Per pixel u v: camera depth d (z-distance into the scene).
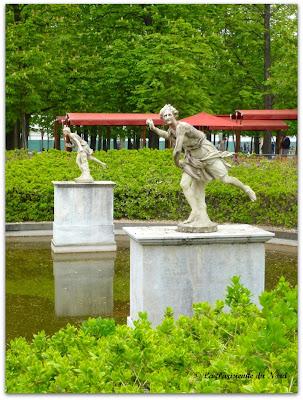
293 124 33.19
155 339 4.52
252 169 17.53
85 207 13.36
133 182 17.11
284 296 4.95
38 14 27.77
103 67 29.75
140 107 27.56
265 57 31.44
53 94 29.25
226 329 4.86
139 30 29.53
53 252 13.23
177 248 7.41
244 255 7.59
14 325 7.89
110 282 10.44
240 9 32.91
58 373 4.10
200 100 28.75
